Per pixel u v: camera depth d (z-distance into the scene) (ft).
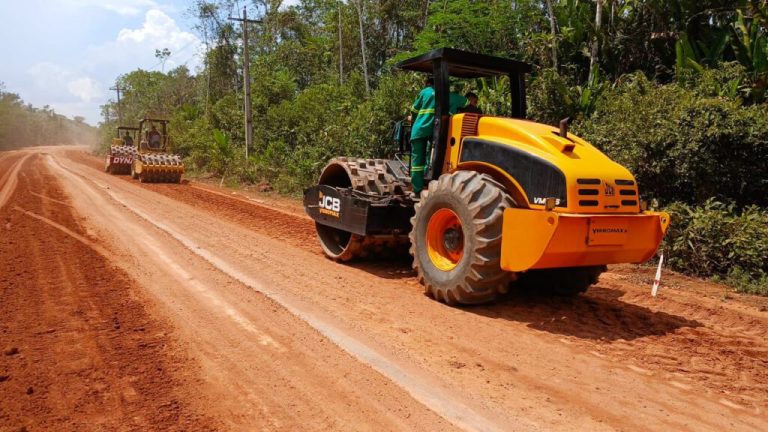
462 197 17.34
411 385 12.08
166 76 156.46
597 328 16.80
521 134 17.74
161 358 13.10
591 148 17.98
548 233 15.26
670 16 43.11
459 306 18.12
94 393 11.26
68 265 21.79
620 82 41.78
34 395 11.10
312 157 55.57
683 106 28.07
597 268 18.90
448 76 19.83
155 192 52.13
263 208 42.39
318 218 25.29
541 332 16.11
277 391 11.60
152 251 24.62
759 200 27.94
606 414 11.19
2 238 27.02
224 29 109.81
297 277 21.06
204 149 81.66
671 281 23.76
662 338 16.17
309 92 73.36
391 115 48.98
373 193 22.77
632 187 17.15
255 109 81.15
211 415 10.52
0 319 15.52
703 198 27.78
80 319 15.67
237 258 23.85
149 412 10.53
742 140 26.45
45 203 40.68
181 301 17.52
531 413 11.07
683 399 12.10
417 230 19.36
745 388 12.86
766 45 36.58
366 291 19.48
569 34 45.57
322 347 14.06
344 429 10.19
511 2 51.83
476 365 13.34
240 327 15.33
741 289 22.39
